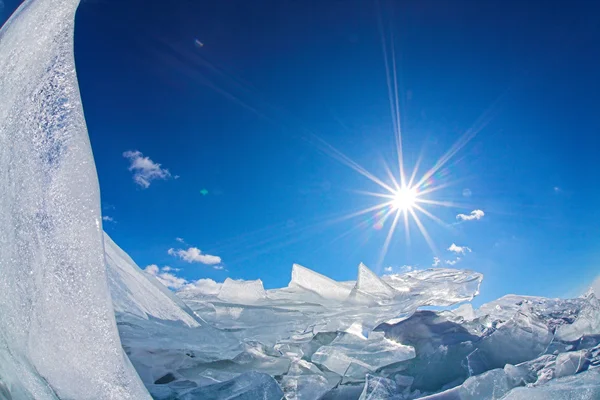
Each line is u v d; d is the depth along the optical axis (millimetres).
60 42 1915
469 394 2596
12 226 1865
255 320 5328
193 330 4004
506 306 6309
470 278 6941
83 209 1796
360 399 3117
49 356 1788
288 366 4062
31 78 1906
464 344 3844
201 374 3801
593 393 2172
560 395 2195
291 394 3330
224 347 4004
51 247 1795
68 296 1774
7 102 1926
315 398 3330
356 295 6230
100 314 1794
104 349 1788
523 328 4008
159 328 3689
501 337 3859
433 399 2596
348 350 4312
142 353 3416
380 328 4926
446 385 3387
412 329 4621
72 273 1783
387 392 3164
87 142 1848
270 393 2666
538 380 2809
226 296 6453
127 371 1843
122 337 3373
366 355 4156
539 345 3768
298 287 7086
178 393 2744
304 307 5867
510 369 2955
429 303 6273
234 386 2775
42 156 1839
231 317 5434
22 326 1837
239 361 4055
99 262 1793
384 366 3984
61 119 1854
